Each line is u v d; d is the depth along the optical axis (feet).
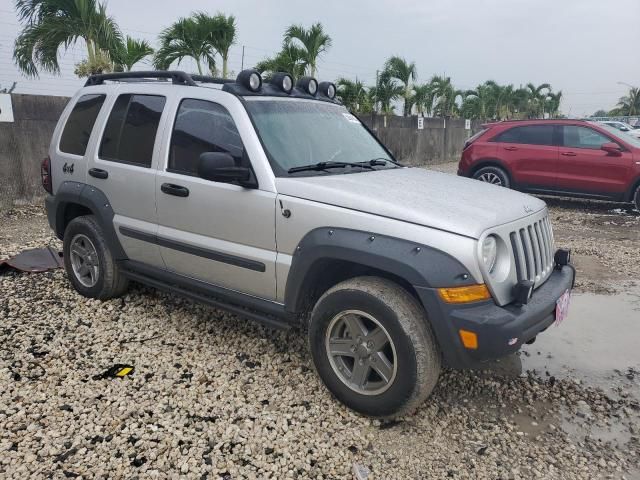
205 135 12.13
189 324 14.15
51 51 36.42
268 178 10.95
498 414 10.70
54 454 8.99
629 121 135.23
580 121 33.01
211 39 45.57
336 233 9.91
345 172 11.96
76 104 15.94
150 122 13.38
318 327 10.44
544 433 10.13
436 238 9.13
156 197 12.90
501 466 9.14
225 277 12.00
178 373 11.66
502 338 8.93
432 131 68.64
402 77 72.59
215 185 11.67
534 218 10.95
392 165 13.62
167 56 45.52
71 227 15.33
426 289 9.00
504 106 135.95
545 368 12.72
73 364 11.94
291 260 10.66
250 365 12.10
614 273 20.42
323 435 9.73
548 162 33.27
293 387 11.28
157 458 8.98
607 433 10.18
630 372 12.62
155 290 16.37
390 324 9.38
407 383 9.40
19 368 11.70
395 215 9.57
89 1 35.78
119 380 11.30
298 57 55.47
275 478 8.63
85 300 15.57
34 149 29.96
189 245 12.35
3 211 28.32
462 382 11.84
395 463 9.10
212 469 8.77
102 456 8.96
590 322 15.61
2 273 17.97
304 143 12.18
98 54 37.24
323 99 14.52
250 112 11.69
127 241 13.97
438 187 11.40
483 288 9.10
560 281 11.20
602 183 31.96
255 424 9.96
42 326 13.84
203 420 10.03
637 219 31.04
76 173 15.05
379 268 9.43
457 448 9.57
